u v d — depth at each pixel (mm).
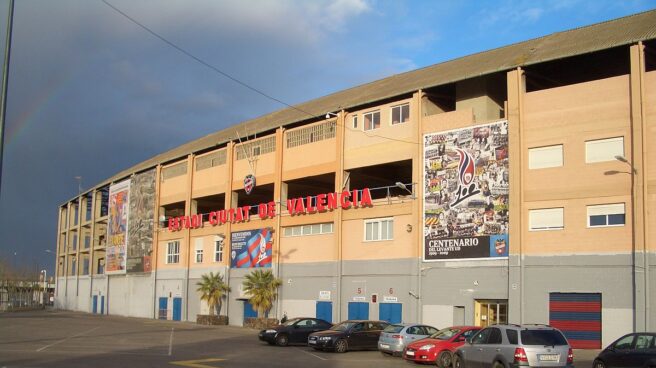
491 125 34438
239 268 51250
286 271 46469
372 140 40719
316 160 44750
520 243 32312
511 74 33719
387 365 23734
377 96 40500
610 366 19781
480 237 34125
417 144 37656
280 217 47156
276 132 48375
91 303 82375
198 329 45469
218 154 55812
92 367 20766
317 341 29469
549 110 32531
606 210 30328
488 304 33938
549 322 31203
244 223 51281
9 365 21109
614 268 29672
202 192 57281
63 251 102750
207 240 55969
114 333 39938
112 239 74375
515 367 17516
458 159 35656
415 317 36344
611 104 30641
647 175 28938
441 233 35906
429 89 37938
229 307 51938
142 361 23062
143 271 65375
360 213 41062
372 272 39688
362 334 30016
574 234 31016
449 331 25250
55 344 30719
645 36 29344
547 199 32000
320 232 44156
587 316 30297
